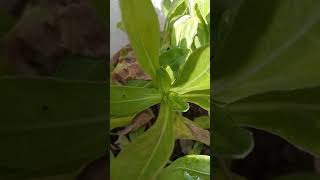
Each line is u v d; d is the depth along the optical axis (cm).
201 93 20
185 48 22
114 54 21
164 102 20
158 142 19
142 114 22
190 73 19
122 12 17
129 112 19
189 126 21
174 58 22
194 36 22
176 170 20
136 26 18
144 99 20
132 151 19
